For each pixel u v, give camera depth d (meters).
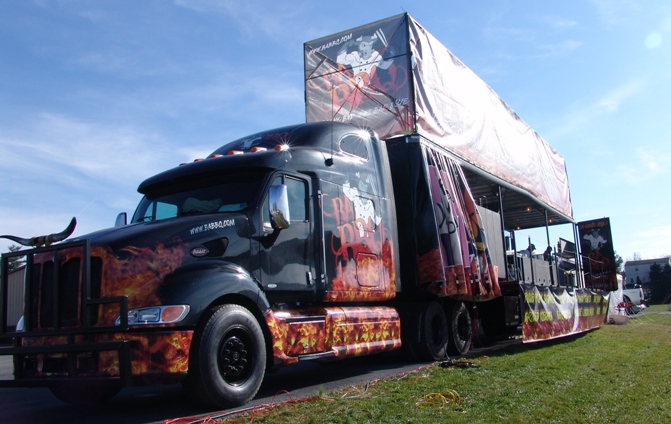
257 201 6.42
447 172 10.11
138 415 5.45
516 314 13.17
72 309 5.32
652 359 9.13
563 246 17.78
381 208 8.58
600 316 17.28
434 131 10.09
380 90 10.02
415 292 9.35
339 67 10.69
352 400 5.46
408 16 9.95
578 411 5.09
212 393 5.25
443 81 10.83
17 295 6.60
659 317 27.64
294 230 6.79
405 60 9.80
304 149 7.35
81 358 5.09
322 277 7.05
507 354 9.81
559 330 12.24
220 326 5.38
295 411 5.01
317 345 6.68
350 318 7.35
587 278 20.41
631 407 5.36
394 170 9.55
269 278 6.36
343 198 7.70
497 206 15.51
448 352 10.09
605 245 20.31
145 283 5.24
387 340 8.12
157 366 4.96
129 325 5.00
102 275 5.21
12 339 5.55
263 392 6.52
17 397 7.12
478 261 10.34
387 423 4.56
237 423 4.66
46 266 5.59
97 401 6.32
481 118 12.40
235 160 6.70
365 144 8.68
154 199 6.99
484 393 5.77
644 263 112.06
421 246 9.30
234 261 6.01
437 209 9.46
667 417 5.04
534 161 15.91
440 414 4.86
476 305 11.90
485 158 12.27
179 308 5.13
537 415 4.86
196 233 5.79
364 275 7.84
